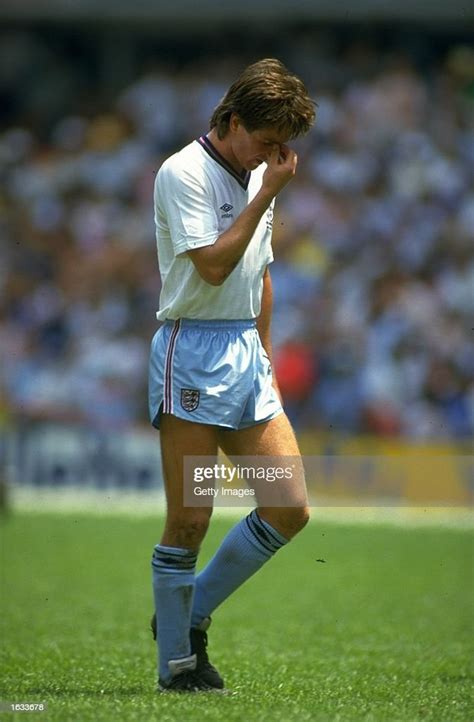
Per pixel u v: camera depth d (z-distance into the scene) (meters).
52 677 22.05
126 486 67.38
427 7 90.62
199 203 19.14
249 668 23.72
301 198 85.62
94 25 96.00
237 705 18.36
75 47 98.62
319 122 89.81
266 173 18.89
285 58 95.94
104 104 96.81
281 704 18.78
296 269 81.19
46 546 47.78
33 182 91.25
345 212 84.94
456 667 24.48
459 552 48.50
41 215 89.06
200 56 98.25
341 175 86.50
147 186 89.50
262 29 96.00
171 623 19.86
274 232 83.38
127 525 54.94
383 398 72.38
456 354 76.12
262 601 35.97
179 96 94.56
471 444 66.75
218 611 33.91
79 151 93.12
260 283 20.00
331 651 26.83
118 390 76.38
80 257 86.06
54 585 38.00
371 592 37.97
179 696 19.23
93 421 74.31
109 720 16.78
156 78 96.69
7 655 24.84
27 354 78.69
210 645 27.59
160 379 19.77
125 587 37.84
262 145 18.84
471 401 73.88
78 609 33.22
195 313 19.62
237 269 19.48
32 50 97.94
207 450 19.52
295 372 72.75
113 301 82.62
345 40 95.44
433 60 94.69
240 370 19.56
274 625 31.28
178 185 19.20
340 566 44.38
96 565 42.81
